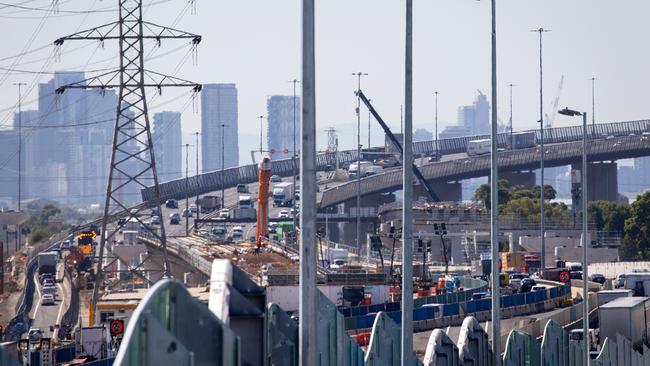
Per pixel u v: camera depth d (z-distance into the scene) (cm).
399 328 9819
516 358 11769
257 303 5731
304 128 6831
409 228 10075
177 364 4322
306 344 6712
